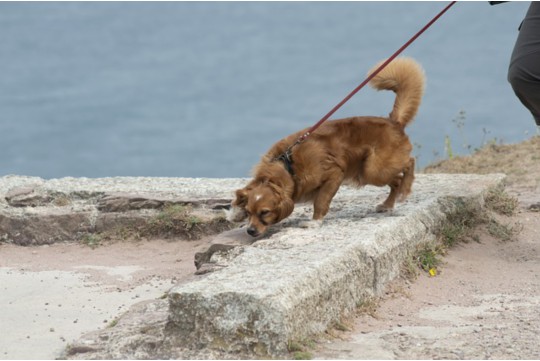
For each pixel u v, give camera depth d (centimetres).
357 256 866
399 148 1035
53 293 1022
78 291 1032
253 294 690
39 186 1436
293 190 995
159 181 1515
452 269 1040
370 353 696
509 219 1294
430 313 854
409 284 957
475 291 948
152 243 1270
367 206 1202
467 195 1234
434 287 964
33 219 1320
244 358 677
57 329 851
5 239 1324
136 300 980
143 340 713
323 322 759
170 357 687
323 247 873
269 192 972
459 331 770
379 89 1086
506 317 824
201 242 1253
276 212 976
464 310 864
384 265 920
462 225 1189
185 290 713
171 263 1167
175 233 1280
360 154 1023
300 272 756
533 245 1173
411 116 1067
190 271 1114
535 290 941
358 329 786
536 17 1002
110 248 1267
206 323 700
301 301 718
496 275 1020
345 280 816
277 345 680
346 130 1018
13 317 906
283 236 941
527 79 1005
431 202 1163
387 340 739
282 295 699
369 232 944
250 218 978
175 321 712
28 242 1314
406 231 1018
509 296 917
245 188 1001
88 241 1295
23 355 751
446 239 1124
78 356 712
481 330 771
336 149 1005
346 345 722
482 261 1085
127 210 1323
